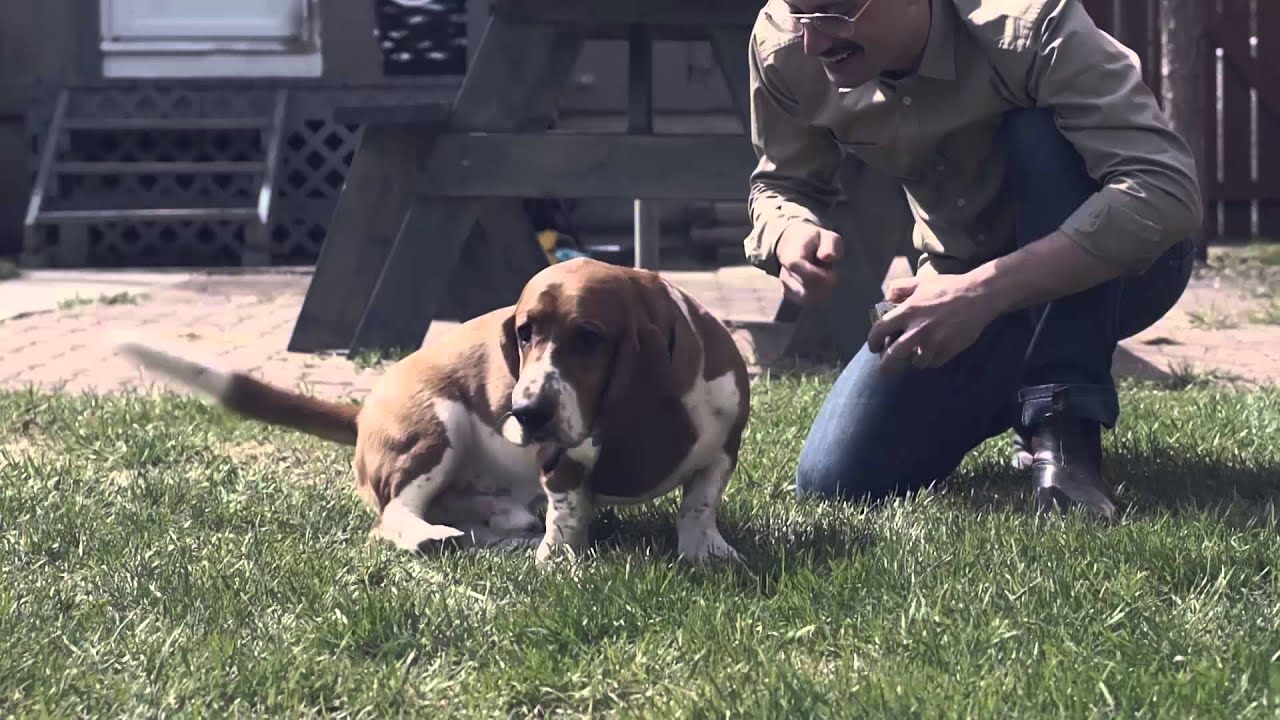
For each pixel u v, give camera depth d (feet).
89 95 38.60
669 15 20.08
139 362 11.78
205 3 38.88
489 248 23.02
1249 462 12.80
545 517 11.30
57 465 13.62
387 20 38.50
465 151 20.45
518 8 20.29
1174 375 18.35
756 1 19.92
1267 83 38.24
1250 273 30.91
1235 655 7.84
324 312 21.48
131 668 8.24
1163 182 10.35
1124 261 10.38
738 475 12.79
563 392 8.81
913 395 11.85
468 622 8.88
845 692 7.50
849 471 12.03
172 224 38.60
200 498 12.27
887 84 11.28
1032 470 12.25
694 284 31.91
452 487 11.09
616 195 20.29
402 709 7.74
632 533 11.04
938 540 10.28
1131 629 8.38
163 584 9.70
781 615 8.87
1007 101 11.09
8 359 21.38
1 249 39.65
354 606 9.10
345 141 38.63
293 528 11.43
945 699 7.30
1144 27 38.88
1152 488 11.91
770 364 20.17
